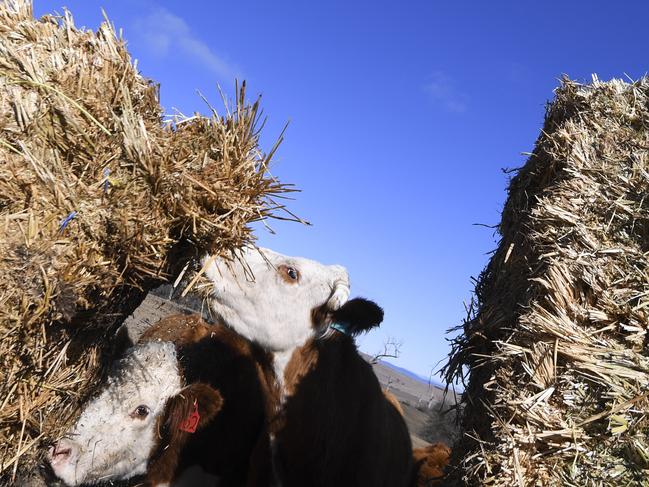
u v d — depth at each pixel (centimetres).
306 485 144
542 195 122
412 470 183
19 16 91
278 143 105
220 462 160
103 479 137
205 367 160
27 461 97
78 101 90
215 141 102
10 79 87
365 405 152
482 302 134
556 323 97
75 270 88
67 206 88
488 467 95
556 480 89
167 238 97
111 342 111
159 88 101
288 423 144
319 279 147
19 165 85
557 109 134
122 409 135
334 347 149
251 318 142
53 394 95
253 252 145
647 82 126
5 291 83
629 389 89
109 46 95
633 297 96
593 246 103
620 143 117
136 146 92
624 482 84
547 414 92
